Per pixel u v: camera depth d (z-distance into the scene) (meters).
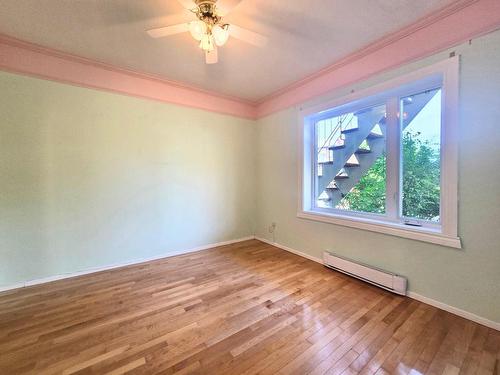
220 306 1.91
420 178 2.08
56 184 2.39
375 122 2.44
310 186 3.11
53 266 2.39
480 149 1.63
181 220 3.22
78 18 1.79
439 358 1.36
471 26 1.63
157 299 2.02
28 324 1.68
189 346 1.46
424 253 1.94
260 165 3.84
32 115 2.26
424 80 1.93
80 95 2.48
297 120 3.12
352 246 2.50
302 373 1.26
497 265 1.58
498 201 1.57
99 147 2.61
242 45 2.14
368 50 2.20
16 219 2.22
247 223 3.91
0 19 1.80
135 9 1.69
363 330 1.61
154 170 2.98
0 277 2.17
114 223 2.73
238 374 1.26
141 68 2.62
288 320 1.72
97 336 1.55
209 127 3.41
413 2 1.63
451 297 1.79
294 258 3.04
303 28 1.91
